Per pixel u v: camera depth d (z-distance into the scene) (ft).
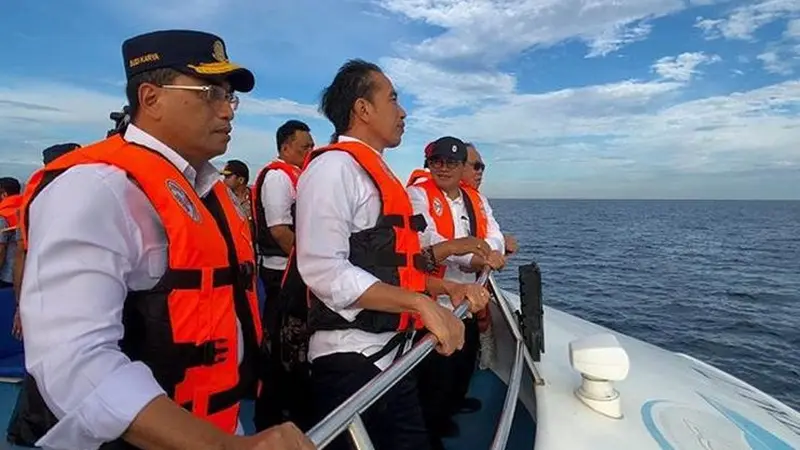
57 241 3.16
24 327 3.12
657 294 69.31
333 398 6.27
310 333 6.46
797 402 33.60
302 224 5.98
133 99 4.33
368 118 6.80
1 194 19.20
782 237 174.09
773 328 51.13
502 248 12.10
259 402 6.87
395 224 6.39
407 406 6.70
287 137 13.64
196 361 4.12
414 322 6.45
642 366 9.52
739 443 7.41
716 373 10.89
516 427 8.66
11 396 9.94
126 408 2.92
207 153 4.57
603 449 6.59
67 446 3.07
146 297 3.90
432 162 10.98
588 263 102.32
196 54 4.28
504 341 11.43
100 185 3.50
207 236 4.25
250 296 5.08
